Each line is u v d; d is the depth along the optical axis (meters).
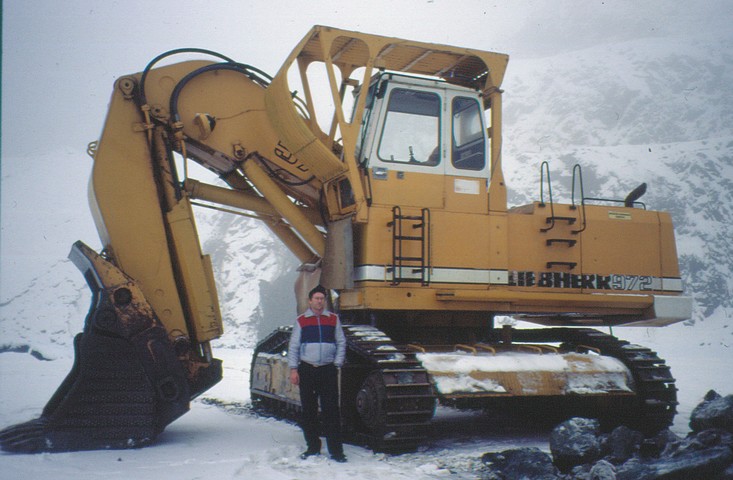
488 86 8.25
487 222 7.95
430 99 7.97
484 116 8.18
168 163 7.71
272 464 6.12
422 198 7.72
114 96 7.58
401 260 7.47
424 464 6.09
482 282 7.82
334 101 7.49
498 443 7.53
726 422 5.62
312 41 7.93
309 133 7.62
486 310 7.86
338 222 7.69
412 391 6.68
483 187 8.02
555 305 8.31
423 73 8.90
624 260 8.73
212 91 8.06
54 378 16.45
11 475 5.46
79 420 6.70
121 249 7.31
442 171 7.85
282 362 9.26
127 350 6.86
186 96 7.93
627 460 5.38
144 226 7.41
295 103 8.03
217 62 8.16
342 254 7.52
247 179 8.29
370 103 7.92
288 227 8.85
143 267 7.34
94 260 6.91
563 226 8.50
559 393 7.45
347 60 8.59
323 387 6.43
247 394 12.86
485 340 8.66
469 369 7.09
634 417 8.21
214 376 7.46
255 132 8.16
